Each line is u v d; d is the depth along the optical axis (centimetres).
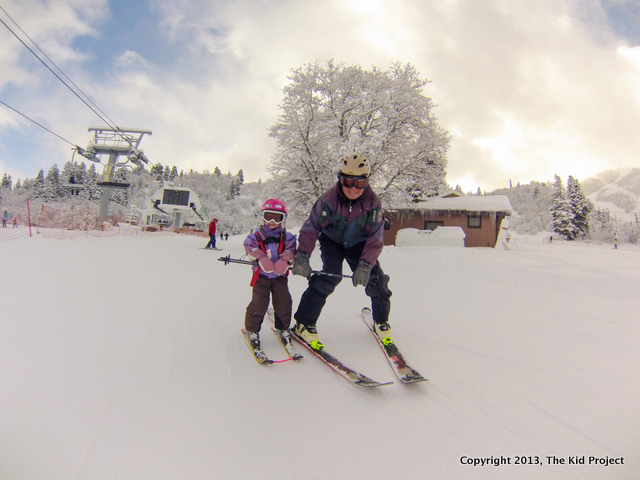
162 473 132
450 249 1395
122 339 275
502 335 326
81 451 142
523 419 181
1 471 127
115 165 2927
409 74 2005
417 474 139
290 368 237
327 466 142
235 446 151
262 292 269
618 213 13712
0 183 10688
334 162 1791
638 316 407
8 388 190
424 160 2092
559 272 793
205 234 4212
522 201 12306
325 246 296
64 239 1352
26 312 331
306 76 1956
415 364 252
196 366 233
